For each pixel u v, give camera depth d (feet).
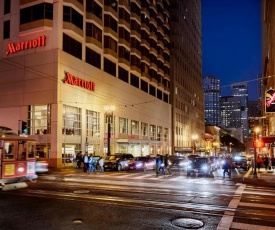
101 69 160.35
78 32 139.23
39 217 32.09
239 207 38.73
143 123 212.64
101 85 158.92
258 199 45.14
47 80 129.59
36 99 131.34
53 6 132.36
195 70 362.12
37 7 132.87
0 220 30.86
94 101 152.05
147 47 217.97
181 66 302.04
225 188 58.54
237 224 30.50
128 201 41.47
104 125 159.22
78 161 121.39
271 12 161.07
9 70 139.33
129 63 188.96
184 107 307.58
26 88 134.21
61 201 40.96
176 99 281.74
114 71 175.01
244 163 132.98
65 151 130.93
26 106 133.69
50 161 126.21
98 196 45.19
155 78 237.04
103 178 76.07
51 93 128.36
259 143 84.64
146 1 225.97
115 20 175.63
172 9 294.66
